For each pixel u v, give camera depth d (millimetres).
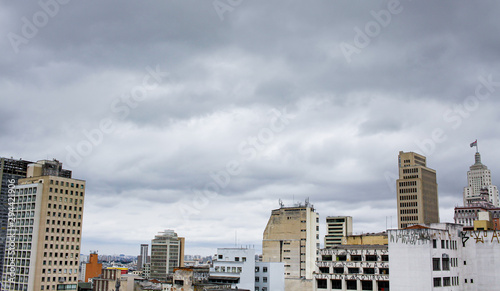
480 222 172875
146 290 196500
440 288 150625
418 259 150250
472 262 165375
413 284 150000
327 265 176125
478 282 163250
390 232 157375
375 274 165125
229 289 179875
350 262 172000
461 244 167750
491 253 162500
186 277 190625
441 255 154750
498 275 160250
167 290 194000
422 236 150500
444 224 163250
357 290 168000
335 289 172000
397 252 154625
